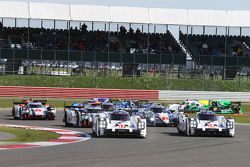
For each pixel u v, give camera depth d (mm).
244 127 65625
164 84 116375
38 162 30062
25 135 48938
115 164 29859
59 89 107812
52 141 43531
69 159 31703
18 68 116750
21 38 127250
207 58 122875
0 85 109562
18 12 123812
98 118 48375
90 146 39875
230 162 31672
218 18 128375
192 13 129250
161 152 36438
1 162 29859
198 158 33375
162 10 129000
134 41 131000
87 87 112938
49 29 130000
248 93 113438
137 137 48750
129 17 126688
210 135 52188
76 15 125438
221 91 114312
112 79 117250
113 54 121062
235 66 122875
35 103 74062
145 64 121875
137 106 73688
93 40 129625
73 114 61094
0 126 59375
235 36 134125
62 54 119562
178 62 122750
